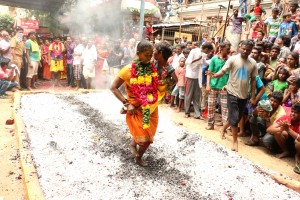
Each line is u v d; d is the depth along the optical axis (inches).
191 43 331.3
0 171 160.1
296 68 227.3
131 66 149.0
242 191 145.6
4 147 193.3
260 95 212.2
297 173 174.2
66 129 216.5
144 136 154.8
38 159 163.9
